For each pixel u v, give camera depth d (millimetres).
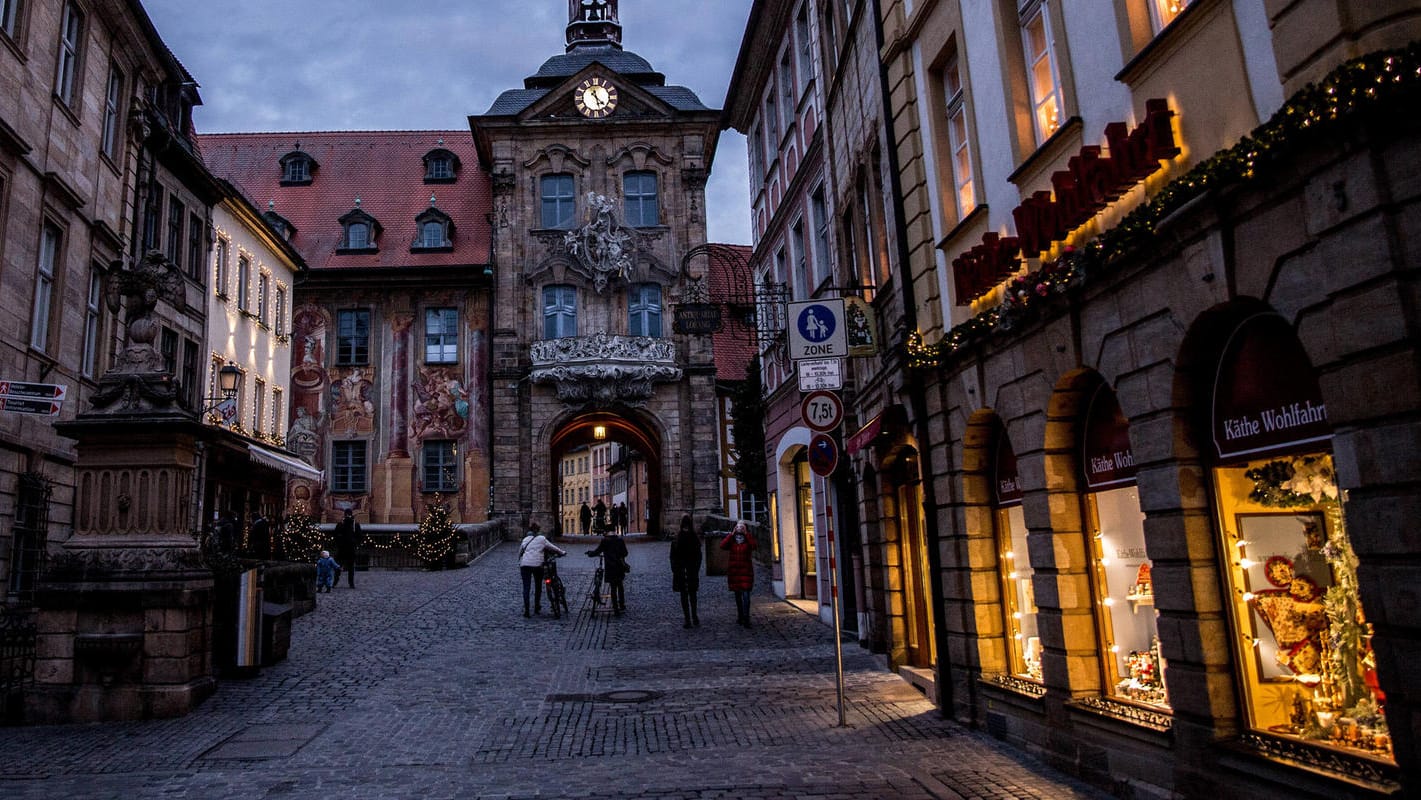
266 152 46969
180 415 11547
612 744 9297
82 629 10984
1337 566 5496
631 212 41281
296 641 16344
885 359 12359
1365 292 4668
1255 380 5926
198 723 10414
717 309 20703
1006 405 9000
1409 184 4465
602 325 39812
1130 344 6867
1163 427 6512
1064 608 8070
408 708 11109
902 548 13539
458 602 21656
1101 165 6832
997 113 9289
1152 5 6781
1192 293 6086
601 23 46562
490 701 11516
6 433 15992
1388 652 4633
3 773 8320
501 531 37531
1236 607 6191
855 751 8828
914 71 11641
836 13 15562
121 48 21578
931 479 10969
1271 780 5582
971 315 10023
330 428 39062
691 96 42688
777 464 22594
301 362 39438
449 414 39406
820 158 17641
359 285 39938
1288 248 5215
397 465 38906
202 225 27516
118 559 11141
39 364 17562
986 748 8945
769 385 23531
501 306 39500
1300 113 4828
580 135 41281
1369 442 4707
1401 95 4383
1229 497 6273
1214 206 5746
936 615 10727
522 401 39156
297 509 38250
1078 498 8234
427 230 41875
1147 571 7305
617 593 20203
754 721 10281
